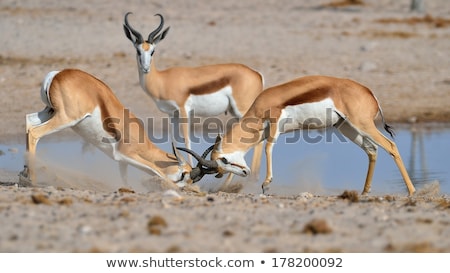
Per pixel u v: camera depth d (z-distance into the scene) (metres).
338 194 29.69
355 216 21.09
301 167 34.41
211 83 35.97
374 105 29.53
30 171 27.33
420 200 25.69
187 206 22.09
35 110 43.81
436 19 72.44
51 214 20.42
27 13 69.75
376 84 51.16
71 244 17.59
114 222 19.58
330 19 71.88
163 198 23.58
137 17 69.69
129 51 57.28
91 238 18.09
